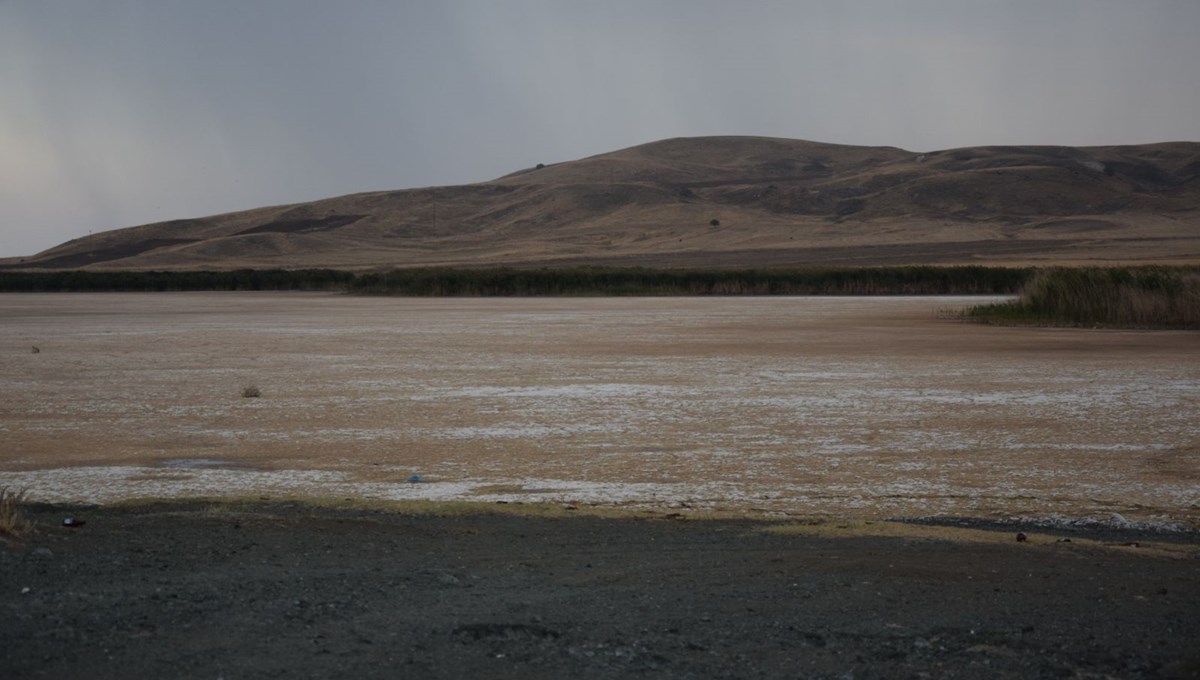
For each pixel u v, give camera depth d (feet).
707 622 20.84
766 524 30.50
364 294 270.46
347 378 69.72
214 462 41.22
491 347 94.94
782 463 40.47
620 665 18.37
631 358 83.25
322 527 28.68
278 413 54.03
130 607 20.79
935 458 41.29
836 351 88.58
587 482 37.11
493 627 20.08
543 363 79.46
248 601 21.45
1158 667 18.56
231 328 125.59
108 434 47.80
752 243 598.34
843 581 23.98
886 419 51.11
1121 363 77.71
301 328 124.88
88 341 104.17
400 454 42.73
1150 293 125.29
